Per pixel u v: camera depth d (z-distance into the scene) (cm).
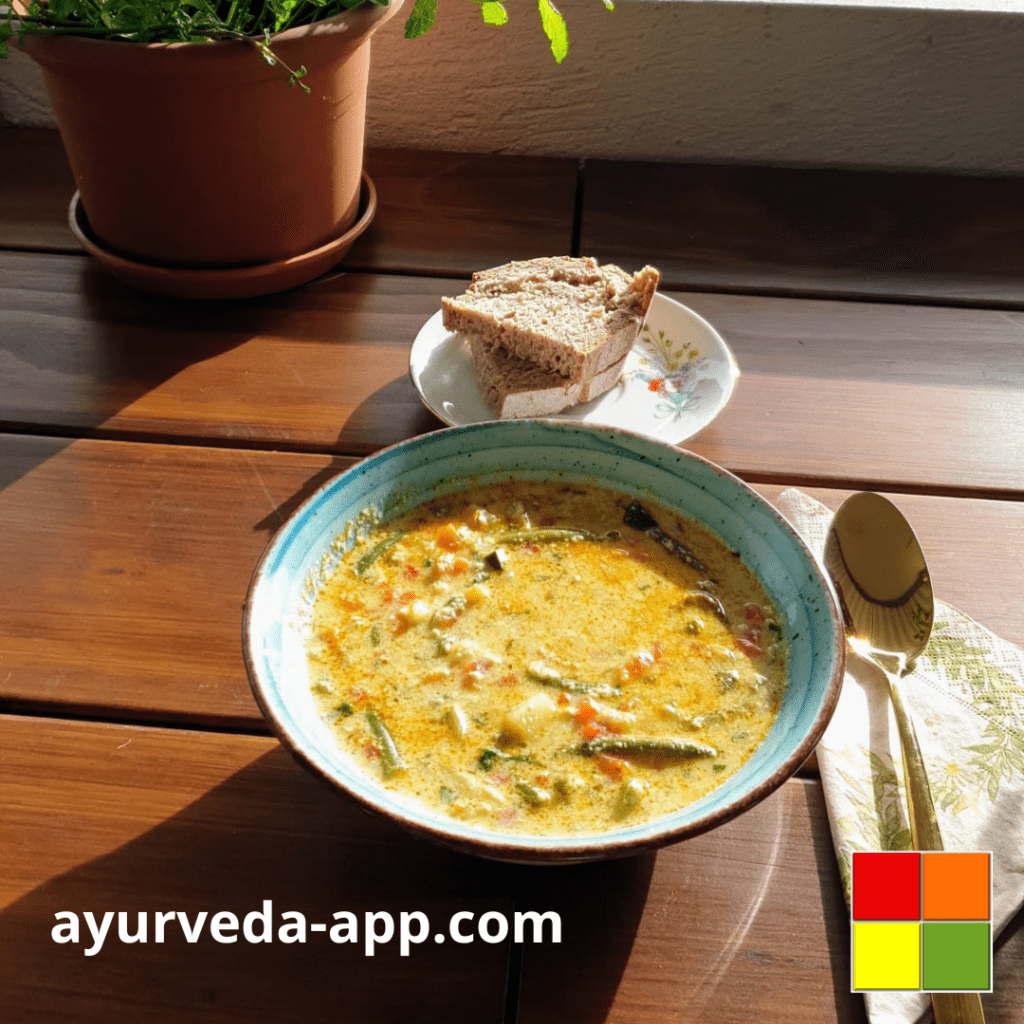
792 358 62
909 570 49
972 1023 37
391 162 76
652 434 56
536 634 44
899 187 76
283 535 43
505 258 68
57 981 39
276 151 60
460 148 79
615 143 79
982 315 65
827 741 45
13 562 51
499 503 48
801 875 42
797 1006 39
